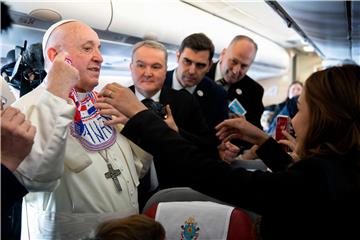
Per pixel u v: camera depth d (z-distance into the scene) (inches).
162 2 119.1
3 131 34.8
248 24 183.8
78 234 50.5
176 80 89.4
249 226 50.9
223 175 34.4
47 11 74.7
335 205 32.8
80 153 49.9
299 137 36.6
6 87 55.1
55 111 41.8
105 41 100.7
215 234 51.1
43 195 52.2
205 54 83.6
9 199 34.8
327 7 77.2
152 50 68.4
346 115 33.4
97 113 54.2
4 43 73.9
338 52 182.7
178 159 35.3
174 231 51.6
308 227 33.5
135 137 37.3
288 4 79.7
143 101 64.8
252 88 108.8
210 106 90.5
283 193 33.0
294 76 323.9
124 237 40.0
